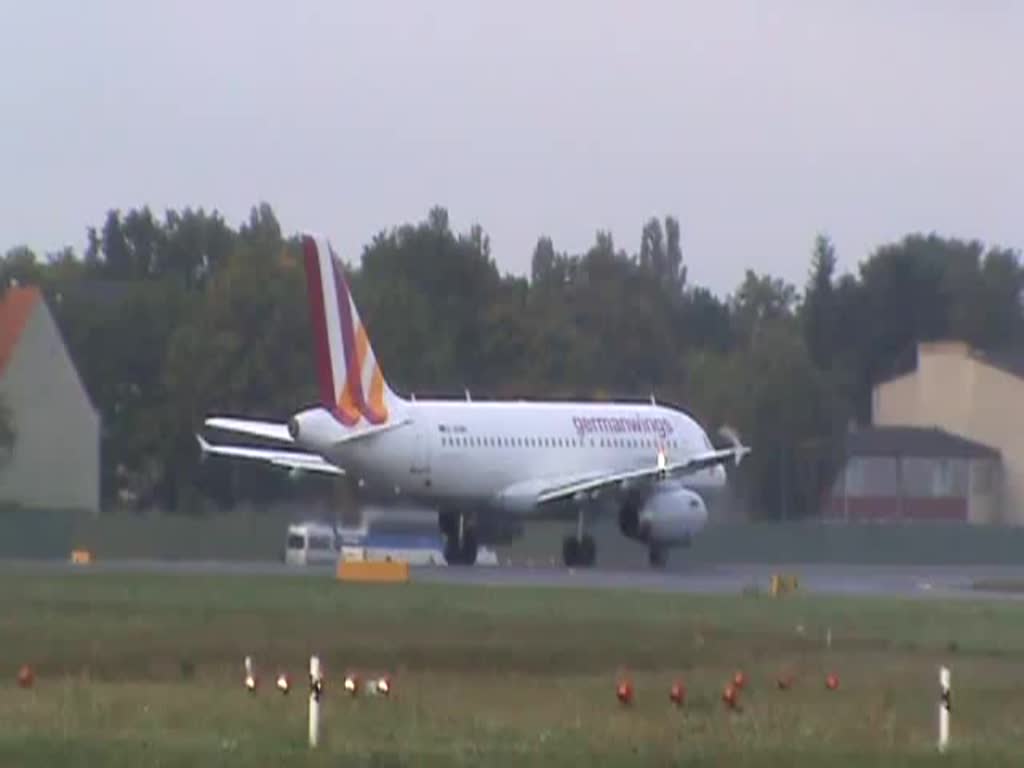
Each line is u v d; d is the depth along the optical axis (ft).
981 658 476.13
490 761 280.31
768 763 285.64
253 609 553.23
